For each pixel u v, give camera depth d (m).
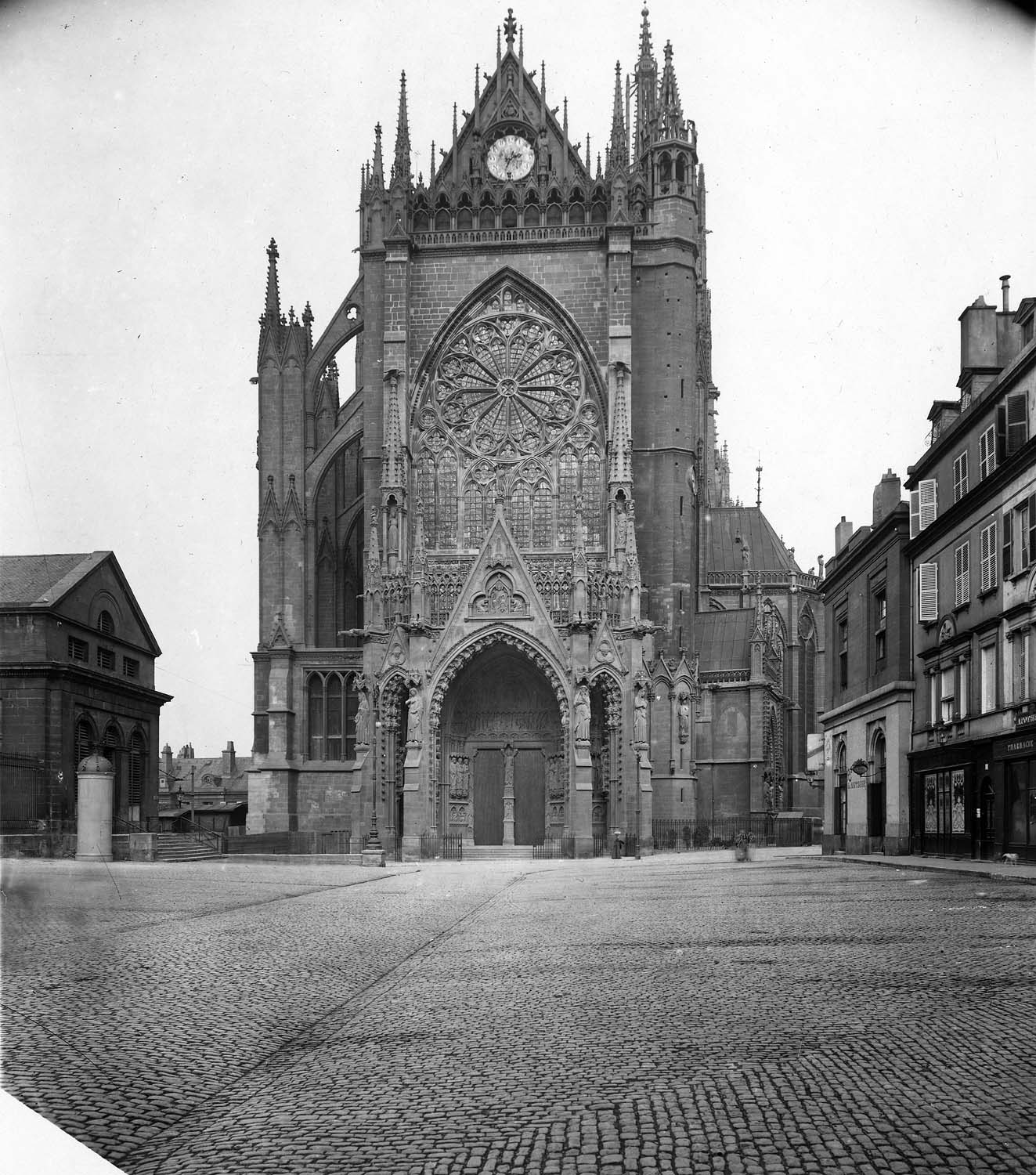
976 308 54.84
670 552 92.19
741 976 18.95
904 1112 11.01
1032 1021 14.52
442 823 84.38
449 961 21.97
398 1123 11.34
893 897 32.62
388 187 97.44
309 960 22.36
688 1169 9.82
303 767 92.69
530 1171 9.91
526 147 94.75
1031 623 43.94
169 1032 15.55
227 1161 10.33
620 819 80.94
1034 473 43.94
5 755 68.44
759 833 95.25
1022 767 44.50
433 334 92.31
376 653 84.50
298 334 97.19
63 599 71.44
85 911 32.91
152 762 84.50
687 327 94.50
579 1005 16.92
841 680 71.94
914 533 57.47
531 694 87.31
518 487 90.62
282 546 95.19
